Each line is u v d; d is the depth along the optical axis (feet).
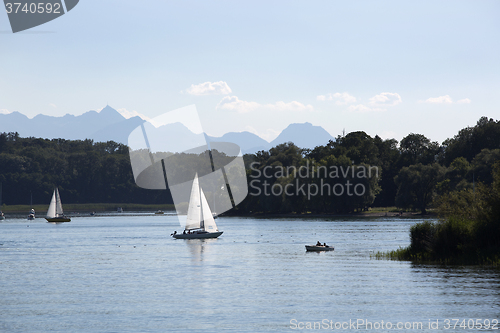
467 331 132.05
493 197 233.35
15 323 140.36
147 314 149.28
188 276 215.92
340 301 164.45
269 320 142.82
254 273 222.28
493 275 199.72
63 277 214.90
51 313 150.82
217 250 317.63
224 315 148.05
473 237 234.58
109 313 150.41
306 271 225.56
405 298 166.50
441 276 200.23
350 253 288.71
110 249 330.13
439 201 276.21
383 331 132.77
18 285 196.24
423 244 252.62
